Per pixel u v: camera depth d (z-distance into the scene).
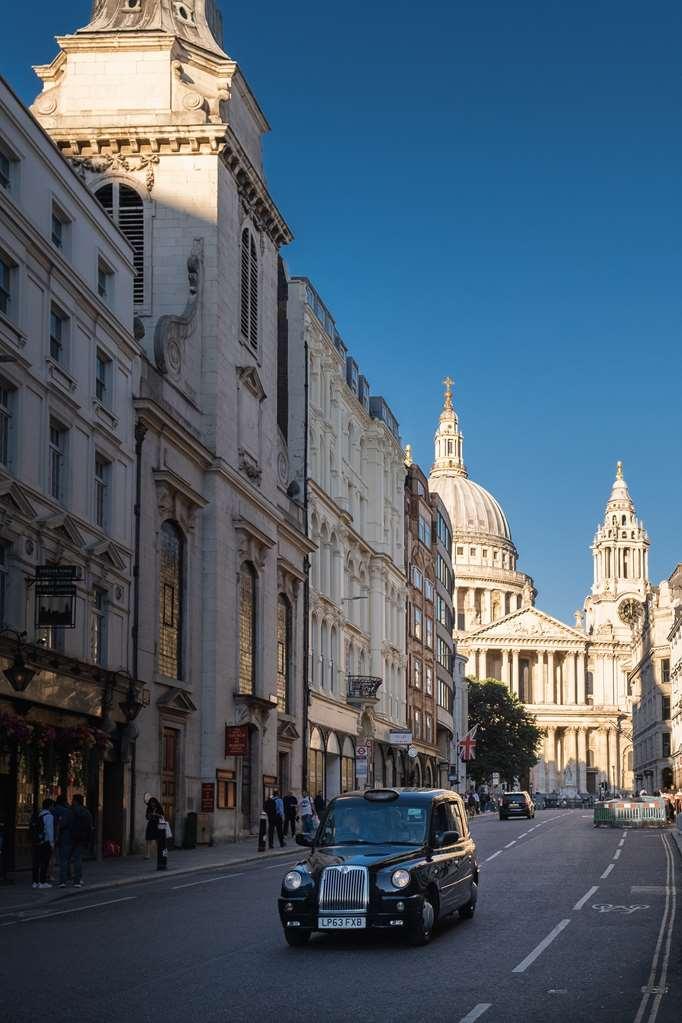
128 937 19.91
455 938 19.48
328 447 70.94
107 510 40.25
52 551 35.03
